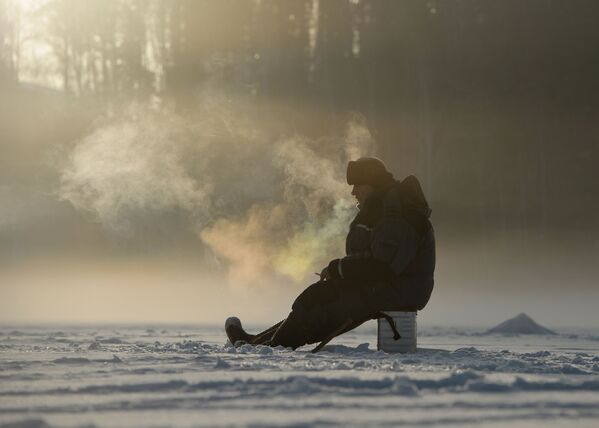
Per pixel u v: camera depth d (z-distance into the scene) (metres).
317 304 16.05
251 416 6.84
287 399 7.83
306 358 12.86
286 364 11.31
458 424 6.64
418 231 15.84
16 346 16.80
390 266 15.66
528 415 7.17
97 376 9.84
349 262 15.76
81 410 7.23
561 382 9.17
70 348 16.06
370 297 15.77
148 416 6.86
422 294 15.97
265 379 9.12
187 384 8.78
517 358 14.29
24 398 7.91
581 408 7.66
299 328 16.19
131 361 12.09
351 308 15.86
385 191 16.23
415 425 6.52
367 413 7.06
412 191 16.05
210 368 10.80
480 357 14.54
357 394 8.21
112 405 7.48
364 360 12.19
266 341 16.95
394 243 15.66
